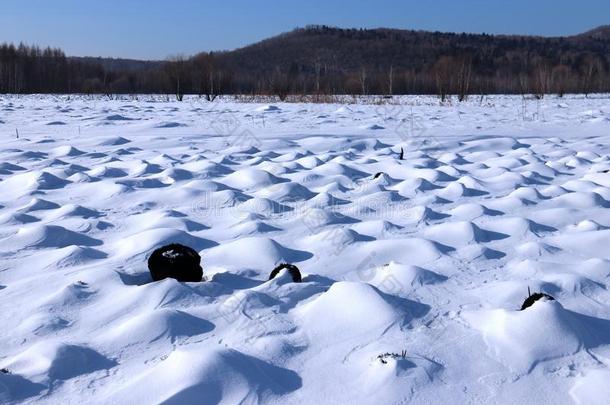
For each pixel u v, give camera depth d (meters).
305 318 3.17
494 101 30.00
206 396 2.43
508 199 5.91
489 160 8.71
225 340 2.98
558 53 159.12
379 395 2.48
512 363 2.71
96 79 59.72
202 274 3.94
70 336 3.08
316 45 169.62
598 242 4.49
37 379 2.60
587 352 2.81
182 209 5.83
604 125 14.64
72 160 8.88
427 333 3.01
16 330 3.16
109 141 10.77
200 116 17.19
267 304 3.36
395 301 3.29
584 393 2.46
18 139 11.17
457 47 163.12
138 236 4.64
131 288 3.64
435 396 2.48
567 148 10.25
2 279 3.96
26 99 32.28
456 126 14.24
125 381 2.62
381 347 2.87
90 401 2.45
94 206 6.01
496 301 3.43
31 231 4.75
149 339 2.98
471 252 4.32
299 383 2.60
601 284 3.71
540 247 4.41
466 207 5.58
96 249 4.54
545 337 2.85
